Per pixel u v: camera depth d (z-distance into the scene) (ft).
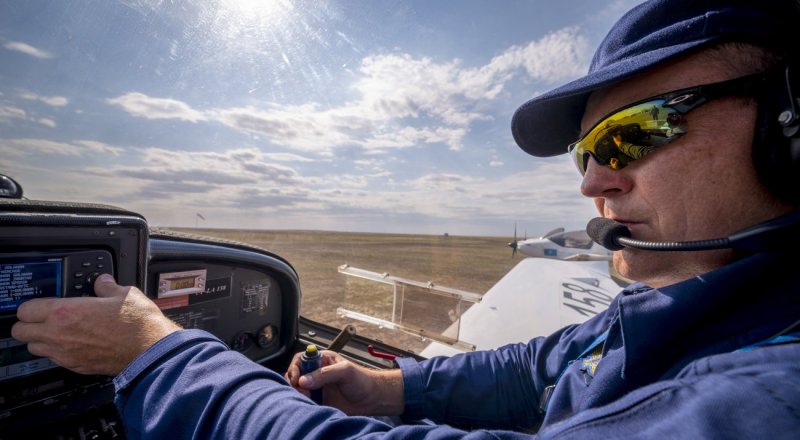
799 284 1.51
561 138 2.99
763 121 1.54
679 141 1.76
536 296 7.61
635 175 1.93
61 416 3.22
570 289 8.18
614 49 2.02
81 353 2.17
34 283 2.74
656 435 1.09
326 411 1.70
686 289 1.74
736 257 1.75
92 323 2.20
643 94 1.88
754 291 1.62
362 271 6.22
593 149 2.15
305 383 3.41
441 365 3.95
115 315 2.27
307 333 6.38
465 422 3.70
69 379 3.24
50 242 2.78
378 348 5.66
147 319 2.29
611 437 1.19
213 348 2.04
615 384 2.03
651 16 1.87
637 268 2.00
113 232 3.11
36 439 3.09
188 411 1.74
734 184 1.65
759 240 1.49
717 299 1.65
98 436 3.33
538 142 3.02
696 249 1.64
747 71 1.61
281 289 5.98
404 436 1.61
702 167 1.70
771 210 1.63
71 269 2.88
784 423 0.90
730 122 1.64
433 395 3.72
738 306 1.65
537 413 3.69
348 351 5.48
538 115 2.77
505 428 3.74
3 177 3.79
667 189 1.81
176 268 4.61
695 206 1.74
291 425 1.56
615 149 2.02
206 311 5.01
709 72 1.68
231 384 1.77
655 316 1.84
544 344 3.86
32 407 3.06
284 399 1.73
